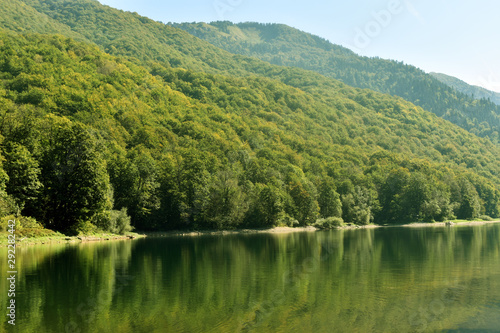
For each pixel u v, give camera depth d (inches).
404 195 6432.1
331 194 5615.2
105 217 3016.7
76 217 2913.4
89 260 1998.0
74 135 2866.6
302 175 5964.6
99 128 5049.2
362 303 1228.5
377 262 2021.4
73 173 2829.7
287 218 5000.0
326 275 1664.6
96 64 7677.2
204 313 1123.9
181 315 1106.1
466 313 1141.7
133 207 3863.2
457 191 7253.9
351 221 5895.7
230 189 4402.1
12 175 2564.0
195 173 4384.8
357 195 6107.3
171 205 4254.4
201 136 6309.1
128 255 2255.2
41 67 6205.7
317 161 7140.8
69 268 1756.9
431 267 1855.3
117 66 7844.5
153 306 1187.9
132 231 3912.4
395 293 1355.8
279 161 6412.4
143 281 1531.7
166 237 3762.3
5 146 2657.5
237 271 1754.4
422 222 6476.4
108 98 6151.6
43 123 3346.5
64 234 2913.4
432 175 7465.6
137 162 4005.9
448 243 3024.1
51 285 1437.0
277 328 1011.3
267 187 4778.5
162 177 4266.7
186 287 1433.3
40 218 2847.0
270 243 3090.6
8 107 3319.4
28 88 5590.6
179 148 5428.2
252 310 1153.4
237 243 3100.4
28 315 1095.6
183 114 7229.3
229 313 1123.9
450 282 1521.9
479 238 3506.4
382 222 6387.8
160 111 6786.4
